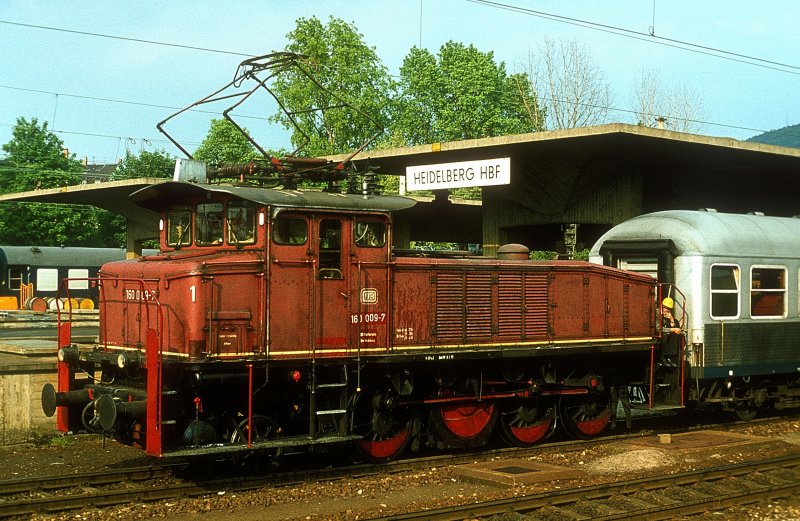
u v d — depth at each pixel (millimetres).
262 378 10820
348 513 9344
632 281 14773
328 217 11352
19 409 13766
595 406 14703
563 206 23453
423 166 21656
